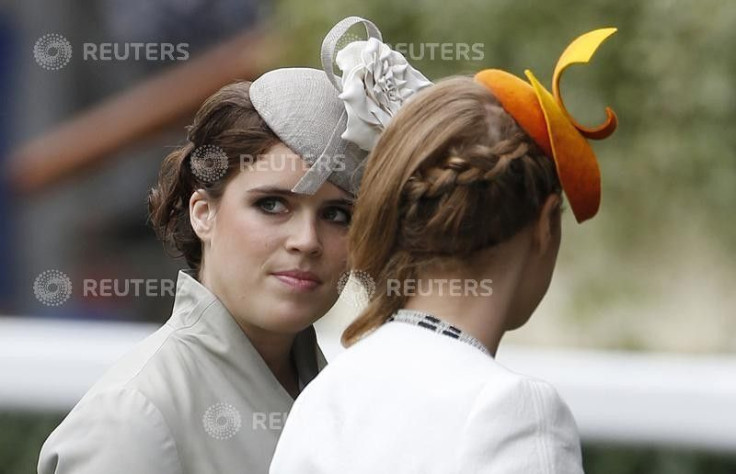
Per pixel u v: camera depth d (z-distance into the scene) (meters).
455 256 5.46
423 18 16.98
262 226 6.50
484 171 5.33
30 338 11.05
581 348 19.06
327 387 5.66
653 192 17.73
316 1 17.44
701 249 18.19
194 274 7.14
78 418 6.26
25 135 25.81
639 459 9.78
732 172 17.17
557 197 5.61
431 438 5.24
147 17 24.44
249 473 6.52
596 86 17.11
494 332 5.61
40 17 25.36
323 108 6.48
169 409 6.32
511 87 5.53
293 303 6.53
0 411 10.46
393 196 5.43
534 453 5.10
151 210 7.07
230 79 22.98
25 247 26.34
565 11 16.92
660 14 16.67
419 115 5.46
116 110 24.48
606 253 18.38
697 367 10.35
